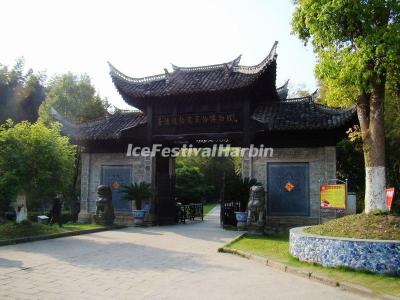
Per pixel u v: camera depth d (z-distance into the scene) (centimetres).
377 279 852
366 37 1005
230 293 775
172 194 2309
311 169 1936
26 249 1241
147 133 2142
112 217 2073
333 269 945
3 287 780
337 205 1622
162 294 758
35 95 3288
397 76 1092
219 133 2017
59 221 1875
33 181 1539
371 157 1123
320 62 1130
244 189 1900
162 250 1275
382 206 1099
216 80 2030
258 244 1382
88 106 3397
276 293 780
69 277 877
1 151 1489
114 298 728
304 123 1894
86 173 2358
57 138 1596
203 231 1847
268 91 2109
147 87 2141
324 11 1023
